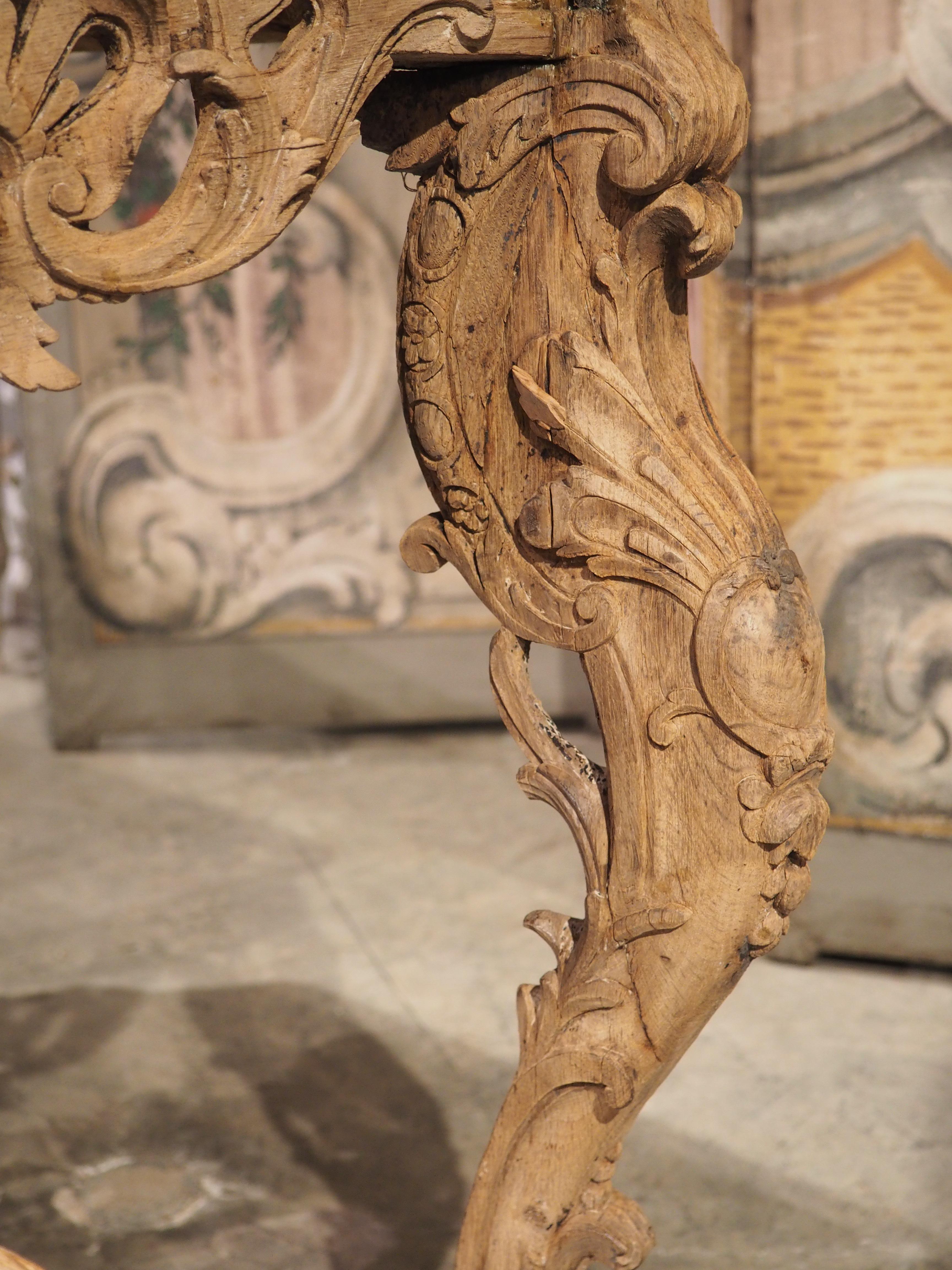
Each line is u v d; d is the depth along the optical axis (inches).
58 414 131.7
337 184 127.8
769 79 74.4
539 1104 33.5
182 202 26.5
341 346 131.6
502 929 93.1
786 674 29.2
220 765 136.0
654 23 27.9
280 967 87.8
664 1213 60.6
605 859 31.8
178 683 137.7
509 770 131.3
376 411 133.2
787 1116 68.5
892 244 73.8
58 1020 80.7
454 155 30.0
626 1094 32.3
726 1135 66.9
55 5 24.0
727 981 31.5
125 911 98.0
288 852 109.9
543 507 30.2
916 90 71.4
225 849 111.0
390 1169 64.6
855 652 80.4
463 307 30.8
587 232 29.1
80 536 134.3
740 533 29.4
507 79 29.2
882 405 76.3
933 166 72.1
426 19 27.3
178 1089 72.4
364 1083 72.8
